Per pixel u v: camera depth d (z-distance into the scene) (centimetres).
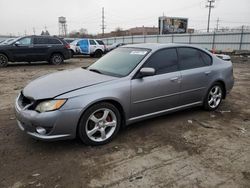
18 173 315
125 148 382
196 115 532
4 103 607
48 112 344
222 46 3259
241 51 2820
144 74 412
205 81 521
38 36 1402
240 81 959
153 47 465
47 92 362
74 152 368
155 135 429
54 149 375
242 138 424
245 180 307
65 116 350
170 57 472
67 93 357
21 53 1347
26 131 365
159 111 459
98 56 2227
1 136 414
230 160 353
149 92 430
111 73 435
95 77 412
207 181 304
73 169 325
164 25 5616
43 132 350
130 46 506
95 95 369
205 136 429
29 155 358
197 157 359
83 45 2120
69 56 1531
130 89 405
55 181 301
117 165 336
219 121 502
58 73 464
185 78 481
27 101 377
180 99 485
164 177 310
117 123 402
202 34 3475
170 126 469
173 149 381
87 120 371
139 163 341
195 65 509
